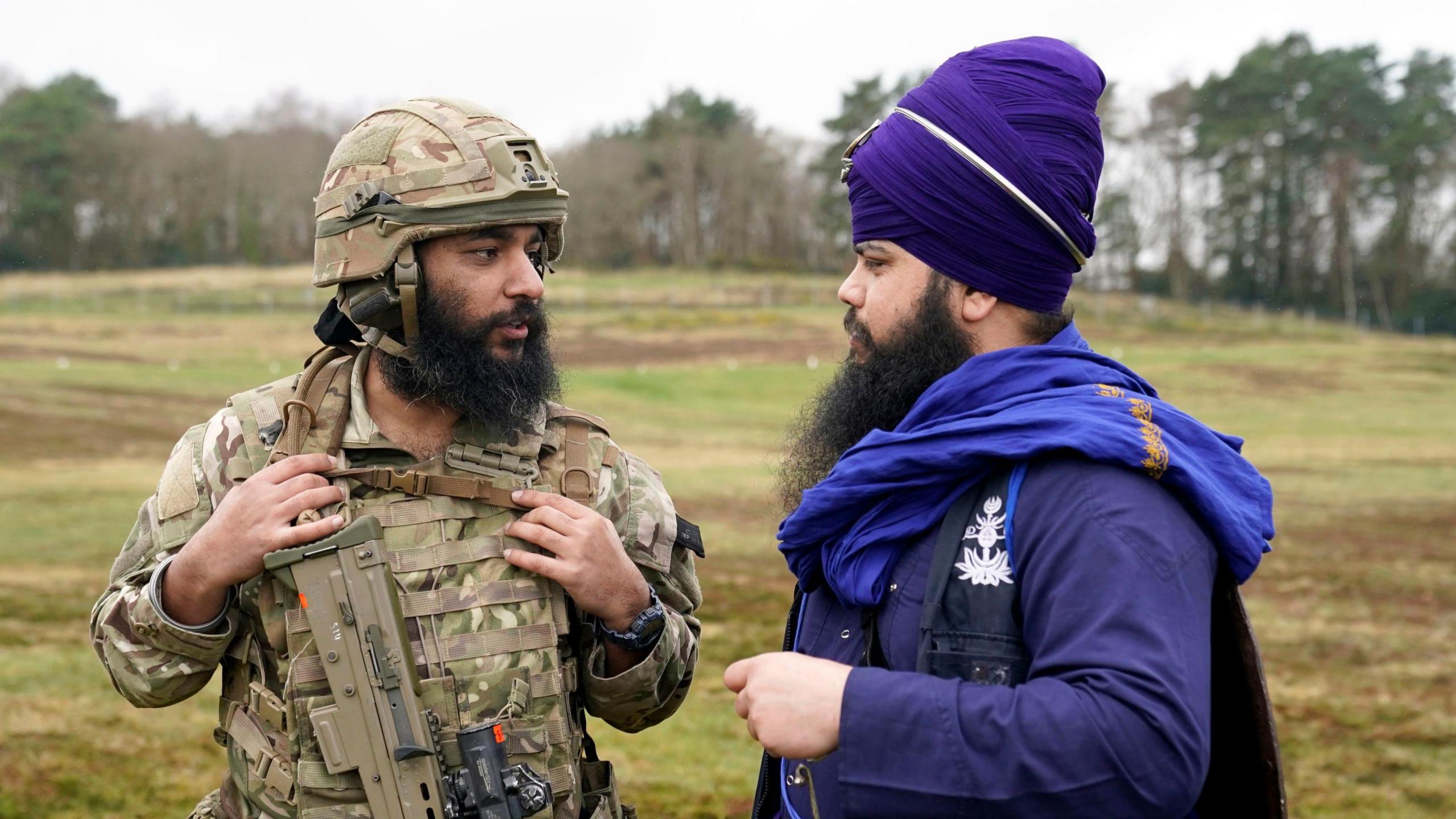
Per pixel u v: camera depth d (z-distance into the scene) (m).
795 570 1.79
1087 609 1.40
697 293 67.69
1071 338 1.71
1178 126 75.88
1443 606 10.05
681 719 6.61
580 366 37.47
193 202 83.12
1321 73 73.38
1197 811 1.62
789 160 94.88
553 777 1.98
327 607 1.86
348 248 1.97
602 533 2.00
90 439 19.36
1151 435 1.48
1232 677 1.53
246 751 1.96
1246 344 47.56
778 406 28.45
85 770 5.38
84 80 91.19
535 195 1.99
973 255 1.62
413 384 2.01
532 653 1.98
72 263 79.25
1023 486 1.51
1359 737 6.70
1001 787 1.34
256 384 28.81
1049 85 1.63
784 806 1.75
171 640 1.90
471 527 2.00
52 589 9.41
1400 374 36.12
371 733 1.84
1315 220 74.00
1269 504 1.57
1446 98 74.19
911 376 1.68
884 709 1.41
